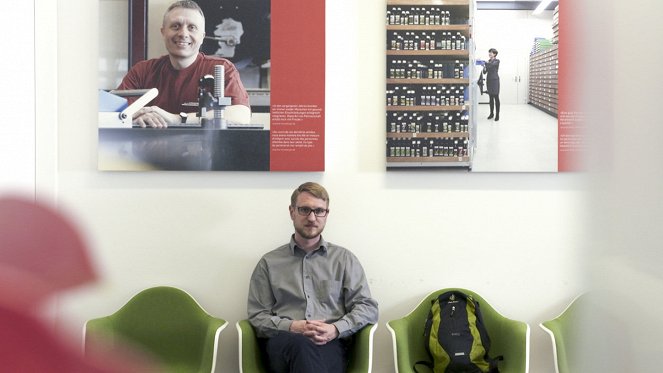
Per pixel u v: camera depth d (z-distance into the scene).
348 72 4.06
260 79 4.02
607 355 0.26
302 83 4.03
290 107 4.02
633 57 0.27
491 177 4.07
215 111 4.01
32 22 3.98
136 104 4.01
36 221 0.17
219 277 4.05
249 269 4.05
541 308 4.07
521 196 4.08
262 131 4.02
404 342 3.66
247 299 3.95
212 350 3.62
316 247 3.76
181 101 4.02
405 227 4.07
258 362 3.58
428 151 4.05
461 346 3.63
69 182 4.04
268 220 4.05
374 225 4.06
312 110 4.03
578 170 0.28
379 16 4.06
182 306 3.91
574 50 0.29
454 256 4.07
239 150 4.02
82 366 0.17
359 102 4.06
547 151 4.03
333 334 3.48
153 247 4.04
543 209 4.08
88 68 4.03
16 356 0.16
